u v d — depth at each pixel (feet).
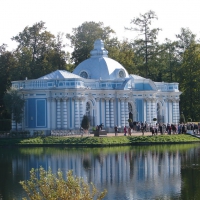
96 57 374.22
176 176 184.55
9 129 352.69
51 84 337.52
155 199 152.15
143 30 465.47
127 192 161.48
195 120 431.02
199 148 268.41
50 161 222.48
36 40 418.72
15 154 249.55
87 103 349.00
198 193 157.69
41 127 334.65
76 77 345.31
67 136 304.09
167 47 474.08
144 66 463.83
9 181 178.81
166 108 392.88
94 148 271.90
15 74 386.52
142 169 200.13
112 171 196.54
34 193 110.11
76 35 449.48
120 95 357.00
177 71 439.63
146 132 340.59
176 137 303.89
